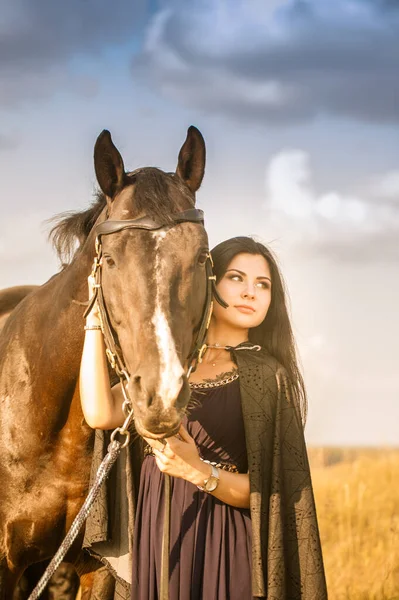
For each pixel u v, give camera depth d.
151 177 3.11
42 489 3.58
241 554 3.08
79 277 3.43
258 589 3.00
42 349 3.55
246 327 3.34
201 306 3.02
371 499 7.50
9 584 3.73
